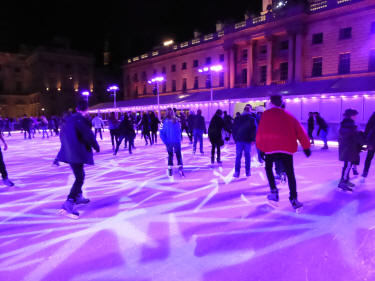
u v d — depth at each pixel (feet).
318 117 36.70
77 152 11.91
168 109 19.93
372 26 75.46
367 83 57.88
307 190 16.06
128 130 32.76
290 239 9.66
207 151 35.40
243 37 101.09
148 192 16.21
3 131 93.66
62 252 9.05
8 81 181.27
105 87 193.77
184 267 7.98
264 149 12.39
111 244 9.56
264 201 14.05
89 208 13.50
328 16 82.64
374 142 16.40
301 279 7.27
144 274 7.66
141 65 149.89
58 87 175.42
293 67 89.76
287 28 89.04
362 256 8.41
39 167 25.50
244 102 72.59
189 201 14.29
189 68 124.47
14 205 14.16
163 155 32.24
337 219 11.45
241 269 7.80
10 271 7.95
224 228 10.75
